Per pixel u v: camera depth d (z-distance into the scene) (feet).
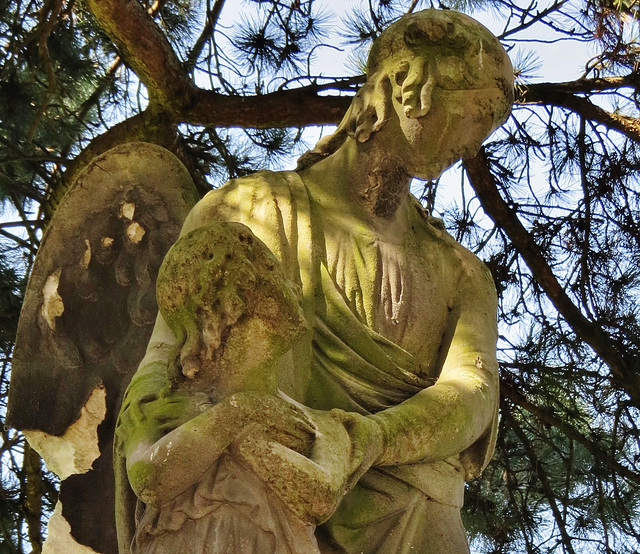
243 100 24.50
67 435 14.34
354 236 11.85
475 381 11.47
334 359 11.29
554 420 26.16
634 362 26.07
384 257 11.85
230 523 9.62
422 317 11.82
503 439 26.40
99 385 14.46
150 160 14.67
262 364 10.09
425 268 12.05
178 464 9.64
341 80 25.04
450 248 12.35
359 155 12.12
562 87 26.12
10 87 26.22
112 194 14.73
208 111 24.40
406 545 10.94
